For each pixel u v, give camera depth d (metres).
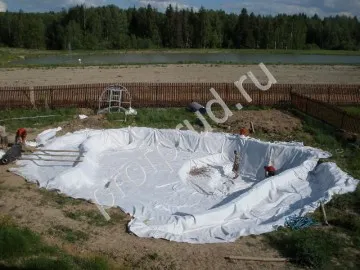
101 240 11.41
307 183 15.91
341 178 15.34
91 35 101.38
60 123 22.89
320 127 22.08
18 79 38.66
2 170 16.06
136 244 11.24
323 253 10.60
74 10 106.56
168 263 10.34
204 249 11.10
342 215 13.07
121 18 108.12
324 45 108.12
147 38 108.50
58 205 13.48
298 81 39.28
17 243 10.18
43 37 101.12
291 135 21.02
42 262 9.51
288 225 12.41
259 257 10.62
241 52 89.50
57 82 36.91
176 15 107.06
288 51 92.81
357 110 25.39
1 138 18.50
